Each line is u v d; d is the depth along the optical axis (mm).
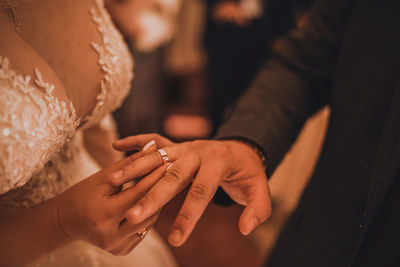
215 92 1921
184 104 2748
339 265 467
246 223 387
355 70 478
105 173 405
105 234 378
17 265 409
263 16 1689
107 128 627
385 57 435
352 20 493
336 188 495
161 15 1546
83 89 462
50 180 511
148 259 618
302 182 1204
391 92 427
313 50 563
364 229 422
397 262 404
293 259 545
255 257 1324
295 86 561
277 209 1315
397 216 406
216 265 1282
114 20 1438
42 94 389
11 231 403
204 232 1447
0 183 365
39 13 421
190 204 378
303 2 1587
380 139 422
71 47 448
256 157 464
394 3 435
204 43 1947
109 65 487
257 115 523
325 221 501
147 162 400
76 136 566
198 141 449
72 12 456
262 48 1732
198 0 2236
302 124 558
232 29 1778
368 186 446
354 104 476
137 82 1617
